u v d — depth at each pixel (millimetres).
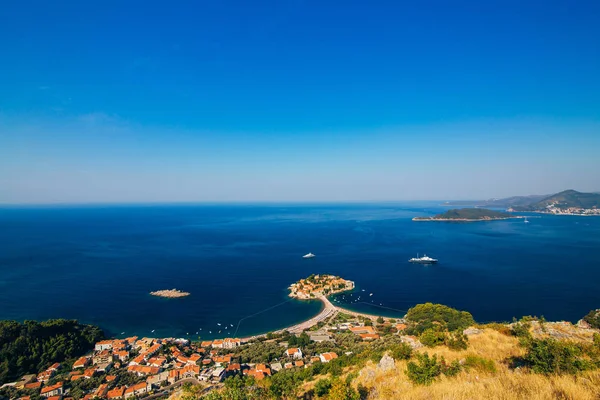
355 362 57094
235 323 118625
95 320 119500
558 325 44562
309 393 39406
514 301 126750
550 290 138125
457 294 138875
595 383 19953
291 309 132500
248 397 30859
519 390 20812
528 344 28562
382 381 32406
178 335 108688
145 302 138250
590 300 125188
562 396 19031
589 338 39812
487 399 20000
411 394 25047
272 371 77625
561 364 23344
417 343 44219
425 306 106312
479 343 39406
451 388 23750
